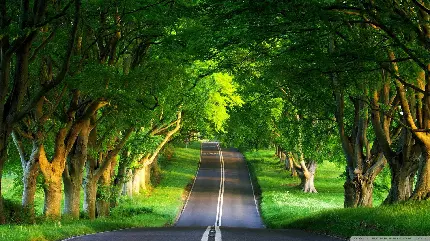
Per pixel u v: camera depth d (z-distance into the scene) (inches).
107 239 514.9
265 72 872.3
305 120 1249.4
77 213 1039.6
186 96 1358.3
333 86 805.9
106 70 767.7
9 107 713.6
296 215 1413.6
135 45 989.2
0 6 653.3
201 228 831.7
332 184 2613.2
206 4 682.8
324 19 598.5
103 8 771.4
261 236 586.9
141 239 512.1
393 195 900.6
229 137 2452.0
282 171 3016.7
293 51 792.9
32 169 913.5
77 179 1039.6
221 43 755.4
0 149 712.4
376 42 703.7
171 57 893.2
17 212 903.7
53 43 780.6
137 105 840.3
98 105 926.4
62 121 931.3
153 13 781.3
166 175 2807.6
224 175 2972.4
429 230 552.4
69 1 699.4
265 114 1806.1
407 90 768.3
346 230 676.1
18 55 694.5
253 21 660.7
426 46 614.5
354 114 1111.0
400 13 603.5
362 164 1078.4
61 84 866.1
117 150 1166.3
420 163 813.2
